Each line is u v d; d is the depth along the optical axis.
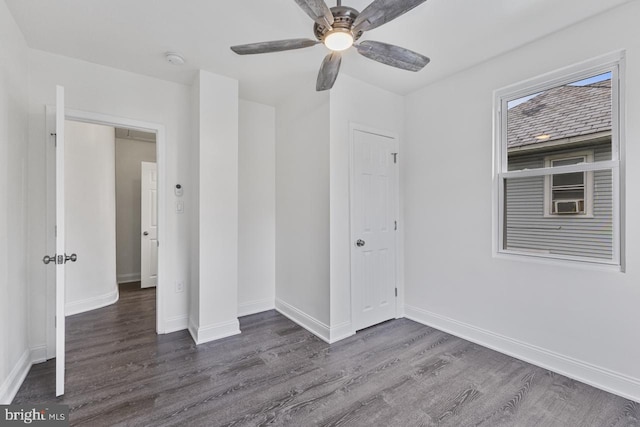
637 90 1.85
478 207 2.68
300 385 2.04
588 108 2.10
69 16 1.96
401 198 3.35
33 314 2.32
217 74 2.79
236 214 2.90
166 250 2.91
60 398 1.88
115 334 2.87
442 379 2.12
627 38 1.88
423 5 1.86
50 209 2.39
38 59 2.37
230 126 2.86
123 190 4.90
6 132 1.88
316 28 1.63
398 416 1.75
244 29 2.12
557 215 2.25
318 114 2.86
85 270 3.56
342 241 2.82
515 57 2.42
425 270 3.14
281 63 2.60
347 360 2.38
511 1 1.83
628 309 1.89
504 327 2.50
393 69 2.73
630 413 1.76
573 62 2.11
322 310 2.82
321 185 2.83
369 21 1.45
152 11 1.92
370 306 3.06
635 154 1.86
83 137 3.59
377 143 3.12
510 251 2.52
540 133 2.34
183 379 2.11
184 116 3.02
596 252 2.06
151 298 4.04
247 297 3.44
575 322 2.11
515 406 1.83
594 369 2.02
